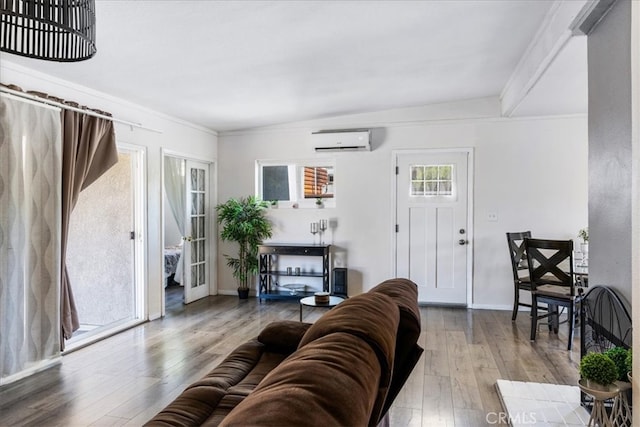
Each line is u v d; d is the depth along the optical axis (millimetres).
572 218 4801
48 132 3146
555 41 2775
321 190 5613
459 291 5172
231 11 2492
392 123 5277
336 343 1038
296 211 5625
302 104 4727
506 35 3180
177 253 6695
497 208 5004
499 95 4926
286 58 3330
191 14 2492
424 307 5113
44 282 3129
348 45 3162
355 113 5355
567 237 4809
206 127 5629
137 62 3184
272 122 5516
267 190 5812
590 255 2328
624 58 1903
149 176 4547
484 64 3818
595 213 2258
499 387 2744
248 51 3129
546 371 3086
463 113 5062
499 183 4988
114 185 4492
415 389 2797
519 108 4426
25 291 2977
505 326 4309
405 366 1595
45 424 2332
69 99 3543
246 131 5781
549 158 4844
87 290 4535
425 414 2459
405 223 5301
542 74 3299
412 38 3115
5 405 2553
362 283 5406
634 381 784
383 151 5328
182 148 5133
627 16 1870
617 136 1983
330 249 5496
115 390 2768
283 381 836
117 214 4492
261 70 3553
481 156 5035
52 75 3346
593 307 2234
